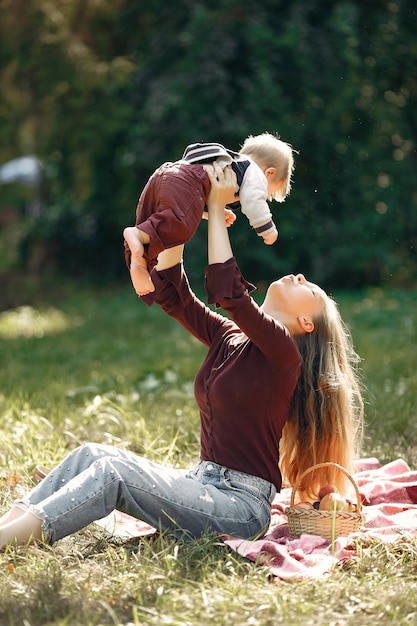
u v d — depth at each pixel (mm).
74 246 22812
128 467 4453
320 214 19328
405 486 5496
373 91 19375
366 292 19031
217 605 3781
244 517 4633
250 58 18938
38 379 10156
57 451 6438
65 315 17469
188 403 8289
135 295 19469
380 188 19641
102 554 4566
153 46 19891
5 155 23344
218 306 4504
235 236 19156
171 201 4438
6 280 22719
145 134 19438
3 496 5496
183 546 4496
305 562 4336
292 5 19125
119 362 11555
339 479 5059
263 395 4645
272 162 4977
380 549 4441
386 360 10867
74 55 19406
